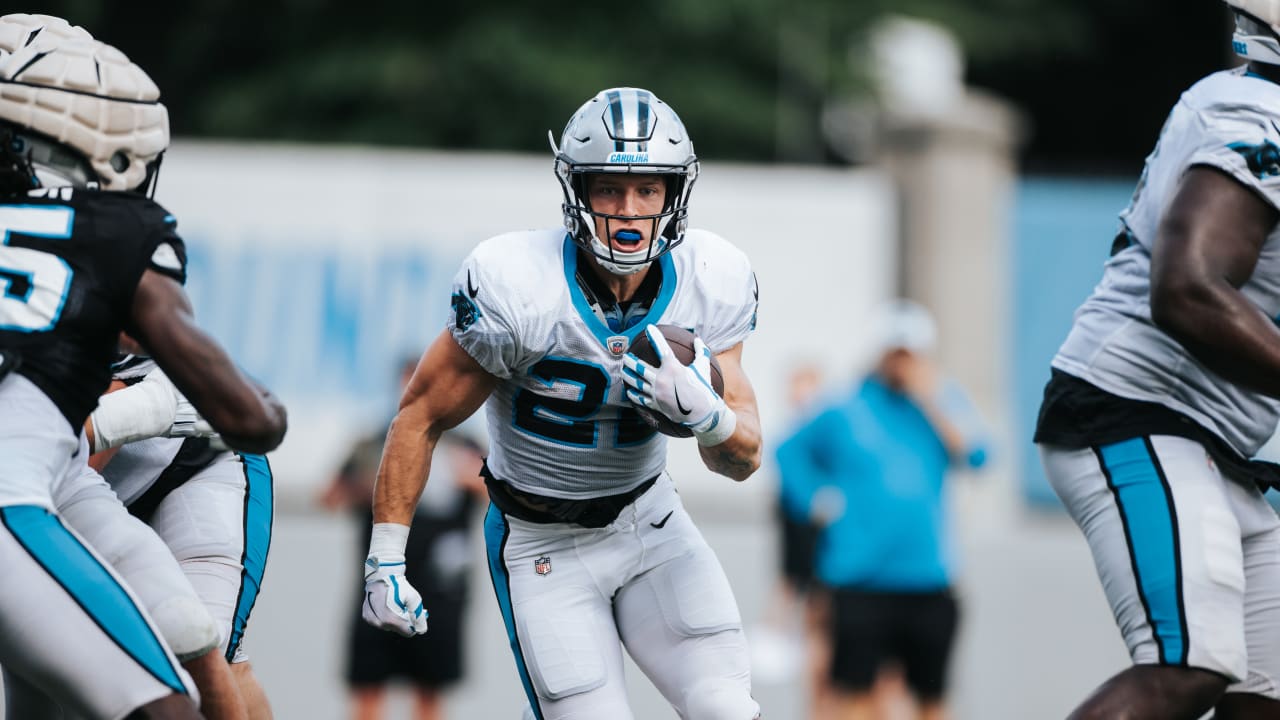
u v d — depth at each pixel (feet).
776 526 109.40
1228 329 42.86
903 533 85.56
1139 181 48.73
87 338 40.06
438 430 47.37
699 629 48.26
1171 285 43.37
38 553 38.47
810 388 120.98
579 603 48.83
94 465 47.91
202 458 51.37
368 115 238.07
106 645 38.29
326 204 163.12
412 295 163.84
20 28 41.96
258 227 162.61
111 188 42.32
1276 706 47.24
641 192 44.98
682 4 236.43
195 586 49.60
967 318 178.09
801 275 166.61
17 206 40.29
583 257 46.29
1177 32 313.53
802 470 89.25
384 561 47.16
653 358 44.60
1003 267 185.98
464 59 233.55
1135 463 46.19
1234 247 43.57
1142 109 325.01
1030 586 136.46
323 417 162.09
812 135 251.80
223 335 161.79
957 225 177.99
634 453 48.24
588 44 240.94
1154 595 45.14
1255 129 44.11
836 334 166.50
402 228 163.84
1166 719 44.47
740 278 47.52
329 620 110.93
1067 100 326.24
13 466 39.01
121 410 46.50
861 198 167.63
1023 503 187.93
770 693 101.19
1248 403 46.96
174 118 250.98
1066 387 48.08
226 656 50.34
